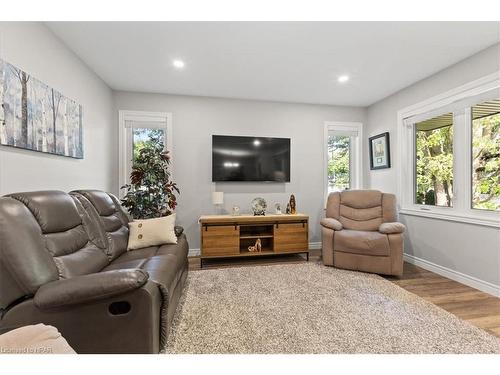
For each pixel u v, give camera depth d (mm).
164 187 3295
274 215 3484
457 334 1700
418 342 1611
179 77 3096
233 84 3316
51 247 1422
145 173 3229
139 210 3195
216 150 3707
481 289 2457
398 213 3555
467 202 2682
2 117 1533
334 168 4301
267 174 3873
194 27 2104
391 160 3738
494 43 2355
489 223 2377
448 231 2812
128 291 1244
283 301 2170
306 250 3445
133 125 3596
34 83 1841
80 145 2561
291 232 3416
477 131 2605
